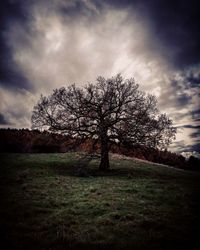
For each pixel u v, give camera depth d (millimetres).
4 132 65625
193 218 12914
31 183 22250
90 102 33438
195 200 17109
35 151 60594
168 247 9305
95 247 9344
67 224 12023
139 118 32062
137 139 31516
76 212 13875
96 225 11898
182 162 79750
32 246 9375
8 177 24906
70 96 33969
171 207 15164
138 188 20922
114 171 32125
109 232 11000
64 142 34625
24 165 33312
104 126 31922
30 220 12508
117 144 33000
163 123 32281
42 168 31469
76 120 33406
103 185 21969
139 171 33781
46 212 13984
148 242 9836
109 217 13031
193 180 28844
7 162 35781
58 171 29969
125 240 10062
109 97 33656
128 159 47781
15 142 62250
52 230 11148
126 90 34125
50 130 33469
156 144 31938
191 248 9227
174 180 27562
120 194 18469
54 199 16750
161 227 11602
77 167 30656
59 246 9383
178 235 10562
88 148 35250
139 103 33688
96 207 14773
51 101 33844
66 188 20531
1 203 15469
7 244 9414
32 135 62938
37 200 16500
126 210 14312
